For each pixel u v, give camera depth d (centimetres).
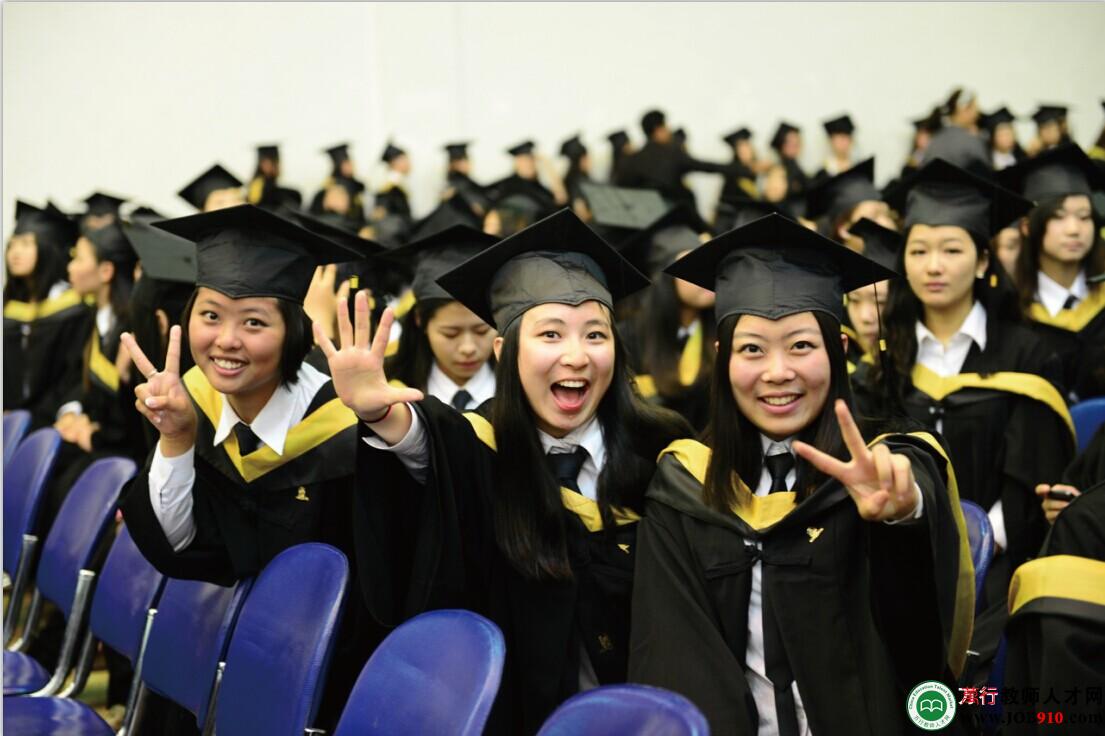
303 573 232
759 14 1009
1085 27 923
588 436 252
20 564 360
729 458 232
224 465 275
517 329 244
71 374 603
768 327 226
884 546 206
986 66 952
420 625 196
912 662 208
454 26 1008
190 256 436
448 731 176
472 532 245
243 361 265
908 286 359
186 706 265
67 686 328
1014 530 339
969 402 348
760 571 226
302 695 214
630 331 458
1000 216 353
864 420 235
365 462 235
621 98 1030
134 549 309
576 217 241
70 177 980
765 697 221
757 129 1014
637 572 234
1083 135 914
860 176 529
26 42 969
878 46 984
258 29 1002
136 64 990
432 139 1003
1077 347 418
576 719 161
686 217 485
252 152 1003
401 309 429
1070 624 214
